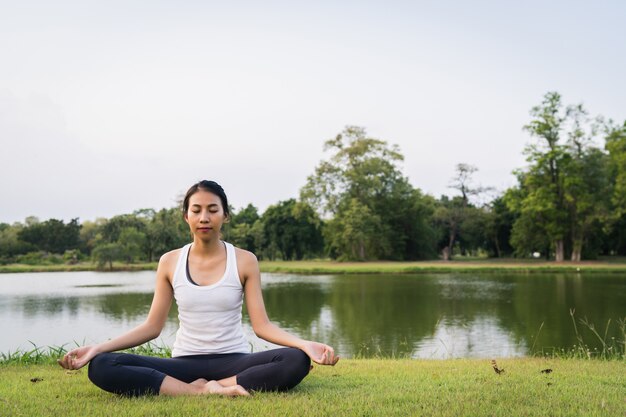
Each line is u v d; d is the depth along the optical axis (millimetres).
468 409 3150
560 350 11203
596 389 3934
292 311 19047
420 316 17344
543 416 3020
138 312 19344
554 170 47469
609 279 31719
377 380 4418
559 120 47031
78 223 82812
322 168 56281
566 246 52562
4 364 6289
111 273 47812
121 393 3484
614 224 53156
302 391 3674
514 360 6766
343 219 54406
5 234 74312
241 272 3762
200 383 3572
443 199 80188
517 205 50250
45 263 64500
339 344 12531
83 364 3432
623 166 42562
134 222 62625
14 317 18094
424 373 4957
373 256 57812
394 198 58406
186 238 63000
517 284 28969
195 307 3668
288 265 52031
